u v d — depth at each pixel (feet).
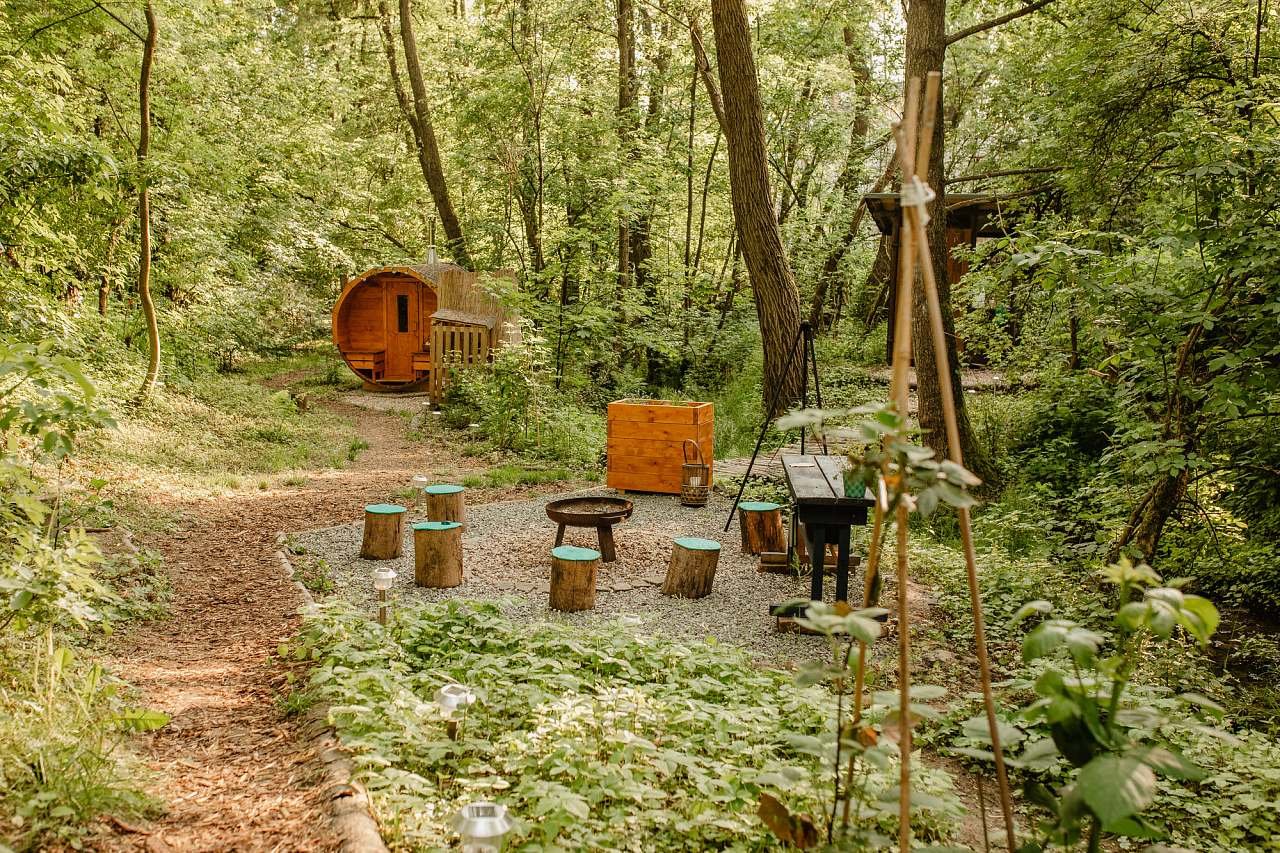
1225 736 11.67
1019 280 34.06
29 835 9.14
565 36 72.74
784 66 71.77
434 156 81.05
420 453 49.60
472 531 32.01
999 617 23.50
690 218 75.00
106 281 48.03
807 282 76.02
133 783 11.02
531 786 10.34
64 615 17.19
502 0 75.20
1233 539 28.07
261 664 17.97
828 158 80.74
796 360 48.78
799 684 7.70
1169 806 13.65
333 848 9.52
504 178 75.15
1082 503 35.29
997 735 7.55
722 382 69.26
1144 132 30.37
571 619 22.70
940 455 36.99
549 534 31.50
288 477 39.37
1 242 33.81
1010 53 53.83
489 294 66.08
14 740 10.46
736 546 30.48
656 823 10.96
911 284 7.39
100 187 35.06
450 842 10.15
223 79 63.46
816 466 24.90
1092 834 6.96
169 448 40.04
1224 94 26.63
